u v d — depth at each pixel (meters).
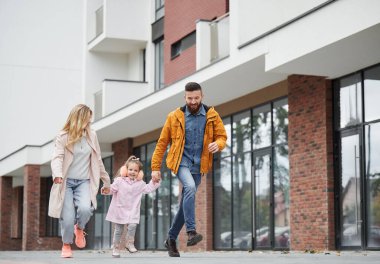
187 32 26.66
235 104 23.31
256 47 17.95
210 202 24.64
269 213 21.31
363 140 17.59
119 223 13.24
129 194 13.29
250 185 22.42
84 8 34.00
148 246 30.62
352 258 10.66
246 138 22.77
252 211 22.16
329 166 18.48
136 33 31.59
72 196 10.59
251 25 19.09
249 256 12.63
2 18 44.16
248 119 22.69
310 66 17.22
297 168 19.53
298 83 19.62
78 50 45.22
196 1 25.84
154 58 31.33
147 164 30.36
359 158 17.75
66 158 10.50
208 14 24.78
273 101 21.33
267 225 21.42
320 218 18.58
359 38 14.66
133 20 31.64
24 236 36.28
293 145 19.73
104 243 35.16
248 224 22.44
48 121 44.34
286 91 20.59
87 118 10.55
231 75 19.86
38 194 36.28
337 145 18.55
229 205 23.59
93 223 36.62
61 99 44.69
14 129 43.72
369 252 16.17
